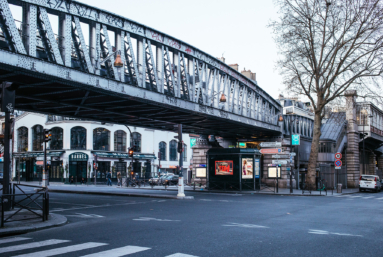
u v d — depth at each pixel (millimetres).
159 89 22141
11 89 13789
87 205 19297
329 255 7340
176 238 9094
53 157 55469
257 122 33844
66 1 16078
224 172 34750
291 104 63031
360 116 54000
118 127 59156
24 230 10242
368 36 33688
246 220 13008
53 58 17172
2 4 13727
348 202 23125
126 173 59344
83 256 6961
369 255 7406
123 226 11398
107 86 17875
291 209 17547
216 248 7852
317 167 41438
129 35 19375
